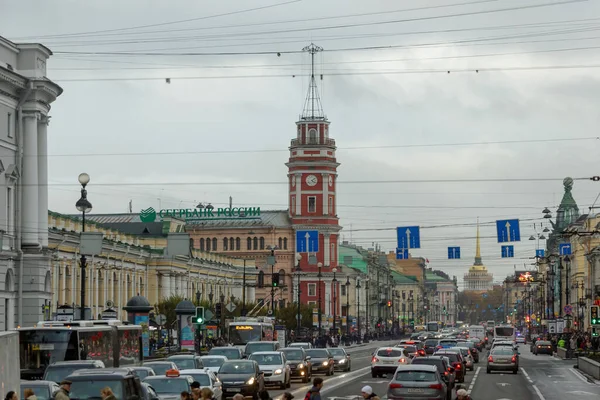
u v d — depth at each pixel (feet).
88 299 377.71
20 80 289.53
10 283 288.71
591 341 420.36
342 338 611.88
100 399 109.29
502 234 301.02
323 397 196.65
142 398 116.88
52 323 177.88
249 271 648.79
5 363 98.99
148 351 280.51
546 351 476.95
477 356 381.60
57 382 140.36
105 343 183.83
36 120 297.74
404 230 315.17
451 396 190.19
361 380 257.55
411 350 327.88
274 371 222.69
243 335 329.52
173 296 439.63
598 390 225.35
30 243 295.48
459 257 409.90
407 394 152.46
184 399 113.80
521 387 234.17
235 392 190.60
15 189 294.46
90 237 230.48
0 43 282.77
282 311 543.80
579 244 618.44
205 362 217.36
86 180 230.48
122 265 422.00
